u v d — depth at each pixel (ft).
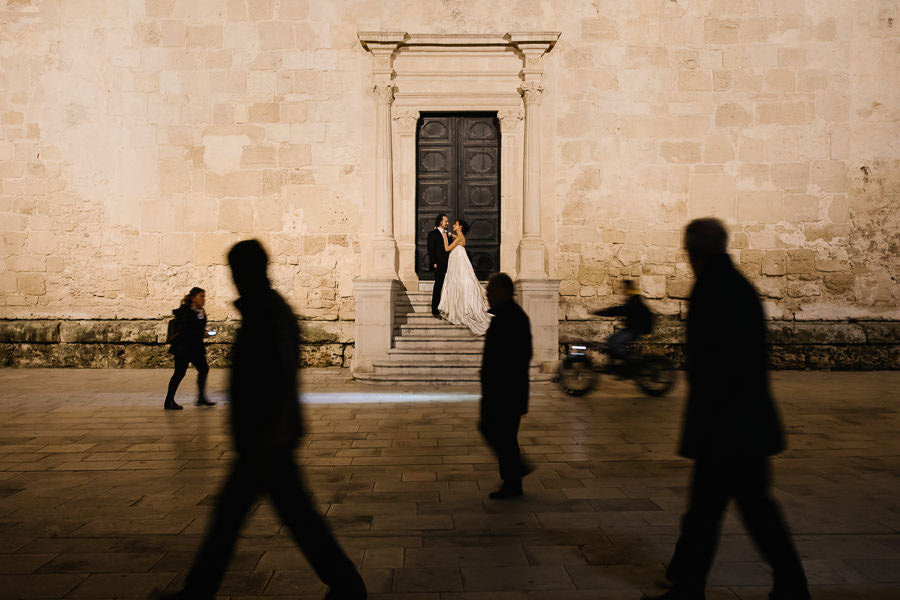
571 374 28.71
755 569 10.62
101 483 15.76
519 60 37.27
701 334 8.98
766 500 8.84
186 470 16.92
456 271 34.40
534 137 36.50
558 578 10.30
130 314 37.09
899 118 36.91
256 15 37.09
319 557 8.94
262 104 37.11
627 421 23.07
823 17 36.94
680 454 9.29
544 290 32.63
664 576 10.37
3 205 36.99
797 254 37.04
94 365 36.37
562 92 37.22
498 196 38.63
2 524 12.89
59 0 36.83
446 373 31.24
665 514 13.42
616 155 37.19
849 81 36.96
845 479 16.05
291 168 37.19
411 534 12.26
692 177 37.19
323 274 37.29
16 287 37.06
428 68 37.29
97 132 36.96
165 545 11.75
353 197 37.35
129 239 37.06
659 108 37.19
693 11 37.14
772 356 36.42
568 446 19.45
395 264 36.96
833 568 10.68
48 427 22.02
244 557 11.19
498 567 10.73
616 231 37.24
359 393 28.71
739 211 37.06
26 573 10.48
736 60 37.09
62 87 36.94
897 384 31.60
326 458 18.07
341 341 36.86
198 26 36.99
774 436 8.80
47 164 36.99
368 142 37.27
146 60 36.94
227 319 37.01
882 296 36.99
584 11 37.19
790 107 37.06
